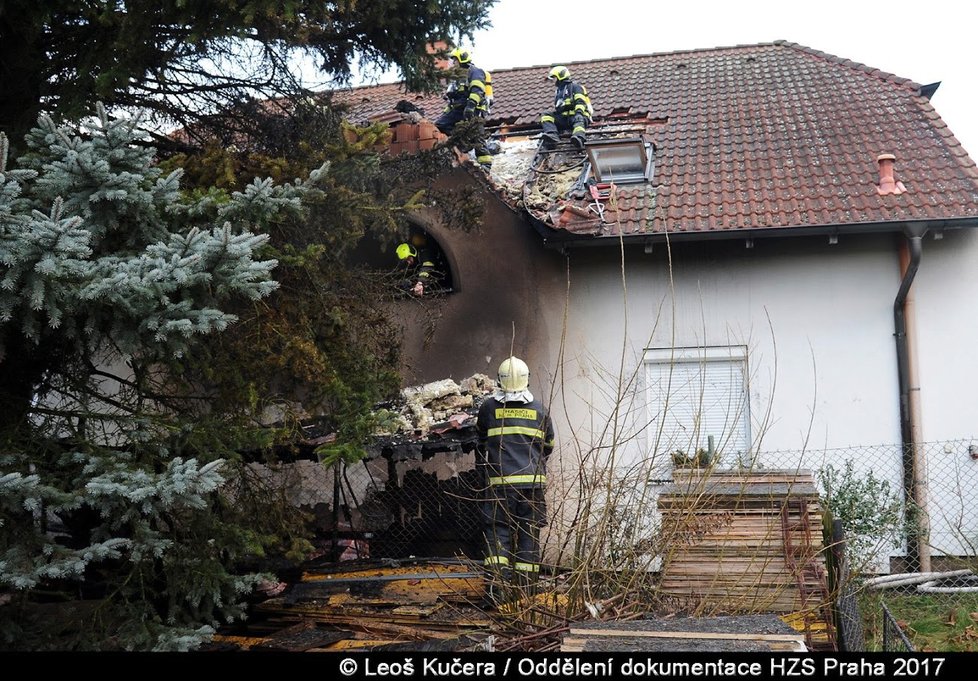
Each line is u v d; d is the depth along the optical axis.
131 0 5.89
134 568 5.34
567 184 10.61
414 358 10.09
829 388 9.41
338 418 6.27
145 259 4.72
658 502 5.66
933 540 8.95
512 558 5.57
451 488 8.75
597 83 13.91
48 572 4.48
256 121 7.54
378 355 7.26
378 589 6.87
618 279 9.87
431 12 7.22
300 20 6.45
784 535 5.60
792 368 9.49
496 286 10.03
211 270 4.94
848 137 10.95
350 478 9.39
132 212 5.08
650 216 9.77
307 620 6.38
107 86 5.93
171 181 5.19
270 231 6.03
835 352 9.45
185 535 5.61
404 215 7.11
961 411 9.20
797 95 12.38
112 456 5.10
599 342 9.80
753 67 13.73
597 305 9.88
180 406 6.14
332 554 8.16
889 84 12.22
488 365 9.91
